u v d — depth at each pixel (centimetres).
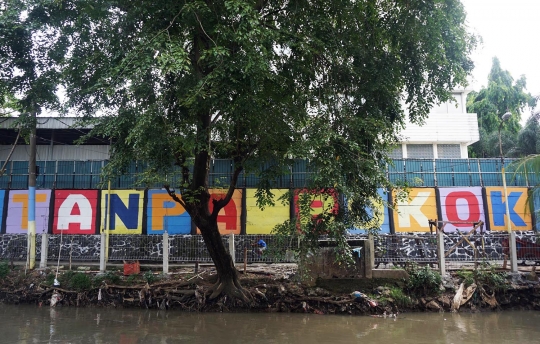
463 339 915
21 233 1705
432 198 1750
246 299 1216
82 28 1023
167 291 1270
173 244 1481
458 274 1309
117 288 1316
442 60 1046
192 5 852
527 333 971
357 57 1067
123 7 966
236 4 817
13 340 905
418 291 1252
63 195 1762
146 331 984
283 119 1038
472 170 1791
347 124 989
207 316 1152
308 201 1022
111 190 1750
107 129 960
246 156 1120
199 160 1162
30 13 1007
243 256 1530
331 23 1042
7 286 1403
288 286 1262
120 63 884
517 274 1305
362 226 1169
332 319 1114
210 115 1062
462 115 2297
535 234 1413
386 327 1023
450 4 1033
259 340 899
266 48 923
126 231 1717
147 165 1284
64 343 878
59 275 1401
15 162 1841
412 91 1126
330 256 1288
